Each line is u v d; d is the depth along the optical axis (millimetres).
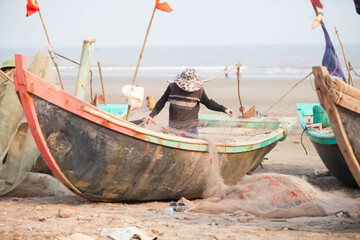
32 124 5199
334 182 8273
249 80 35188
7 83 6523
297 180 6473
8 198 6281
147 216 5336
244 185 6402
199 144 6004
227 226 4859
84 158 5449
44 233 4336
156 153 5691
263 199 5969
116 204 6066
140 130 5453
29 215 5113
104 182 5680
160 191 6156
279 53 106812
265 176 6488
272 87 28922
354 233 4500
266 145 7469
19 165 6344
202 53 117688
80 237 4117
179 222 5062
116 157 5504
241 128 8680
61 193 6691
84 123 5293
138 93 5742
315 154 10844
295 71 47906
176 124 6621
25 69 5062
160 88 28922
